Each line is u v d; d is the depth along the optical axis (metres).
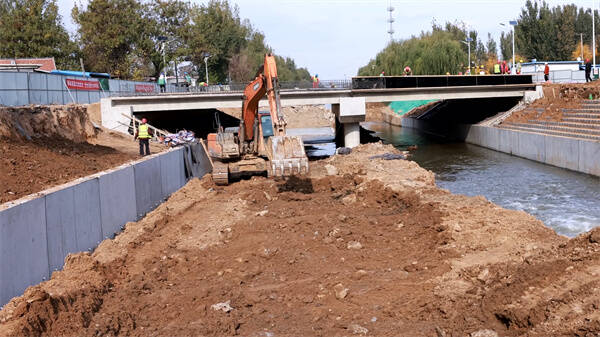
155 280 11.21
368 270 11.48
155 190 18.94
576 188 25.39
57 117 23.91
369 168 26.95
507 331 7.82
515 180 28.44
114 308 9.42
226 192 21.97
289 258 12.41
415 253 12.46
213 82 89.75
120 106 37.88
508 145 39.41
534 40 89.44
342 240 13.59
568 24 86.94
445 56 70.81
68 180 15.14
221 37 89.75
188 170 24.39
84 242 12.81
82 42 67.69
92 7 66.00
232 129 25.14
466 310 8.70
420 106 71.44
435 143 49.50
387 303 9.55
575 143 30.03
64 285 9.89
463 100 56.84
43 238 10.72
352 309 9.41
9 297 9.30
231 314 9.25
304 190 22.88
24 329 7.68
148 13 71.44
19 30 60.56
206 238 14.41
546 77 48.41
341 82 42.19
